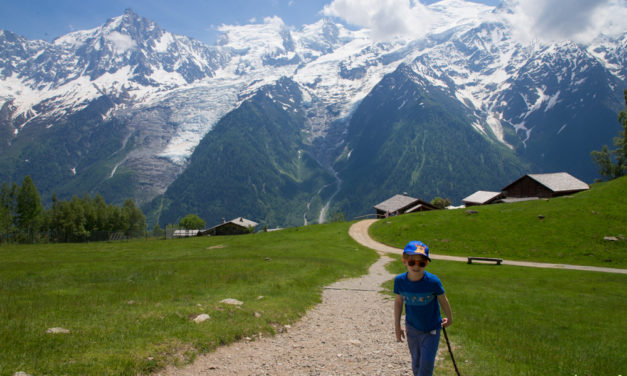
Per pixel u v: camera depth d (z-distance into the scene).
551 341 15.80
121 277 28.91
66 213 142.38
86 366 9.71
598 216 67.44
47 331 12.48
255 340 14.18
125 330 12.98
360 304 23.52
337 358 12.70
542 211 74.50
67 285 24.75
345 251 65.06
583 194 80.38
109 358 10.35
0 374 8.68
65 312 15.72
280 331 15.86
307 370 11.42
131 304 18.09
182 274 30.72
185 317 15.21
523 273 43.81
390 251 66.50
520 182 105.12
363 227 92.19
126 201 193.62
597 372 11.84
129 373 9.80
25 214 137.50
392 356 13.02
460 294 27.84
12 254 62.97
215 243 80.50
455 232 73.00
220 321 15.10
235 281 27.77
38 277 28.64
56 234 140.12
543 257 58.00
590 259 55.06
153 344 11.76
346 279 36.19
